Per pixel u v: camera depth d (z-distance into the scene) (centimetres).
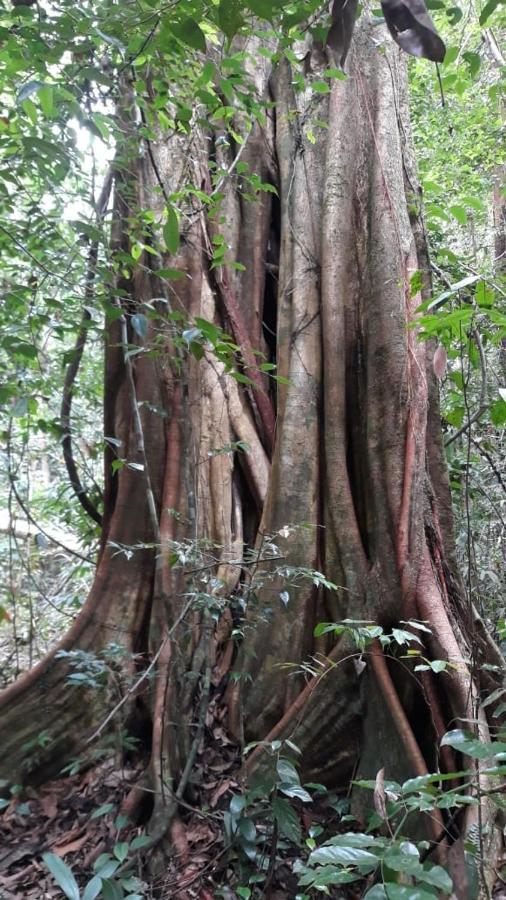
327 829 380
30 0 303
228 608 477
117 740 431
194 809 377
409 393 443
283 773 333
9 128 370
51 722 439
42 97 320
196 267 511
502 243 805
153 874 354
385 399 447
